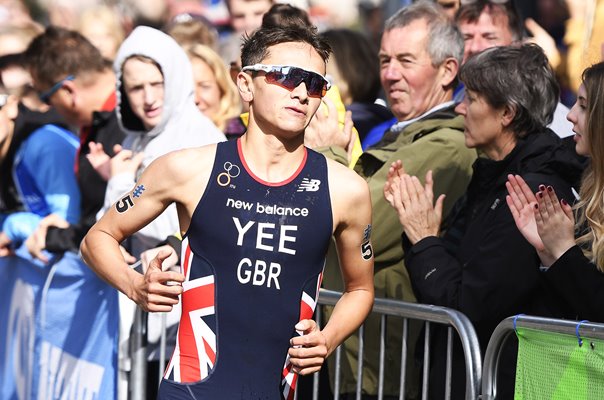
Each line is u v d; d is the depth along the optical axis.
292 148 9.76
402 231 12.84
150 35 15.20
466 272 11.27
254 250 9.56
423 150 13.01
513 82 11.57
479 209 11.79
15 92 19.50
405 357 12.17
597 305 9.93
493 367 10.90
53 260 16.80
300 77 9.48
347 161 13.27
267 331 9.59
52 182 17.44
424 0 14.75
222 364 9.56
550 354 10.09
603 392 9.43
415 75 13.95
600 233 10.03
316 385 13.20
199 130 15.34
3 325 18.78
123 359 14.61
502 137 11.73
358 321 10.20
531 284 10.85
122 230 10.11
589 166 10.58
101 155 15.95
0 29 21.39
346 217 9.85
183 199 9.74
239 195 9.63
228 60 21.59
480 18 15.91
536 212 10.30
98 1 29.02
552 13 20.75
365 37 17.19
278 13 14.80
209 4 28.67
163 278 9.28
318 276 9.78
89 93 17.20
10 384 18.55
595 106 10.16
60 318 16.73
